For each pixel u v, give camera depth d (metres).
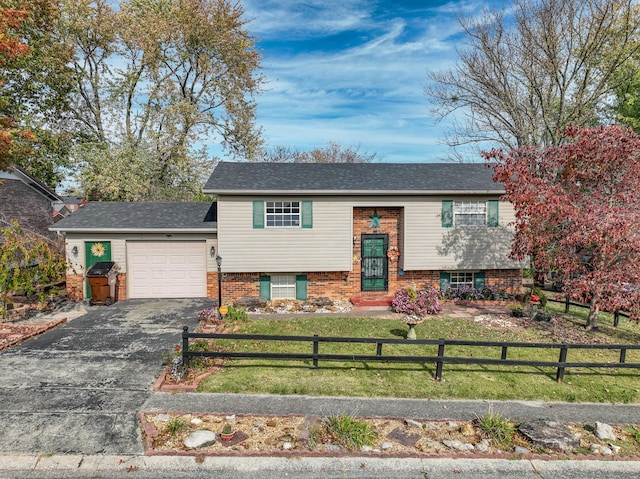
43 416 6.23
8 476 4.98
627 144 9.99
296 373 8.11
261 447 5.63
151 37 22.39
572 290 11.18
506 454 5.62
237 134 26.59
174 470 5.16
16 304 13.20
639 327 12.40
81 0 21.95
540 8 19.58
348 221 14.87
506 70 21.70
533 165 11.85
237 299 14.91
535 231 11.32
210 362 8.54
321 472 5.21
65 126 23.81
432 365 8.75
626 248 9.93
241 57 24.88
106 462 5.27
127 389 7.21
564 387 7.79
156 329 11.04
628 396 7.48
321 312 13.68
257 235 14.51
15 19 13.12
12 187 18.17
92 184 21.09
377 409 6.77
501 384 7.83
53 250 16.59
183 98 24.03
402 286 15.66
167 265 15.27
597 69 21.36
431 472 5.26
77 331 10.79
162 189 23.88
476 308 14.22
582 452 5.72
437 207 15.13
